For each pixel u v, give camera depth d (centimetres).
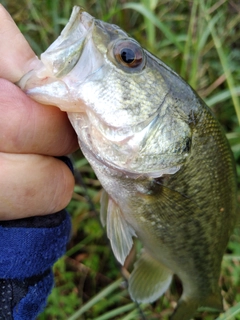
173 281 16
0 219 7
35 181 7
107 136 8
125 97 8
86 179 17
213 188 10
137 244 16
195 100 10
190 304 13
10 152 7
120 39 8
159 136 9
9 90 7
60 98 7
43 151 7
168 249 11
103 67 8
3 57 7
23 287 8
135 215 10
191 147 9
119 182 9
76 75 8
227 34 20
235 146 17
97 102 8
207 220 11
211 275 13
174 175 9
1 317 8
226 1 20
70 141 8
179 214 10
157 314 15
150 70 9
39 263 8
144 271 12
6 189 7
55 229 8
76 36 8
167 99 9
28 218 8
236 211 12
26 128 7
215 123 10
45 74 7
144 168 9
